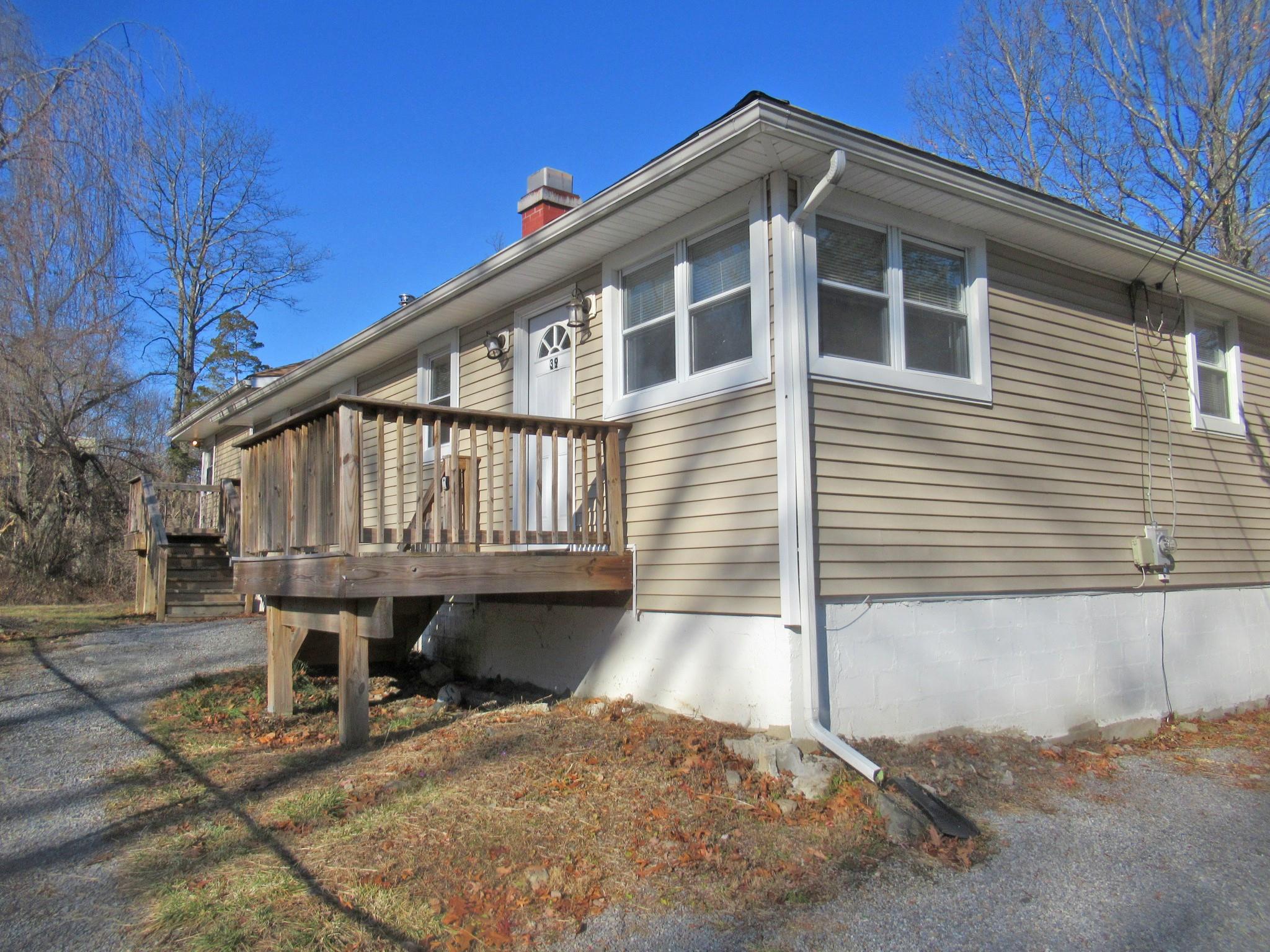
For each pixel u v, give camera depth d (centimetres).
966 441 657
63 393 1819
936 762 560
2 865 400
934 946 349
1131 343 812
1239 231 1585
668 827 444
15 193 1018
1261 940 364
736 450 595
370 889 374
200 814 460
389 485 1085
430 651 950
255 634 1116
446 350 1001
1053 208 671
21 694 746
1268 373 970
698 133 554
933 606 618
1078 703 701
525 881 386
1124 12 1747
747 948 341
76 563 1934
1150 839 477
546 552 636
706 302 639
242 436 1758
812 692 539
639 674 662
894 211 638
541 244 718
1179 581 809
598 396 734
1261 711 846
